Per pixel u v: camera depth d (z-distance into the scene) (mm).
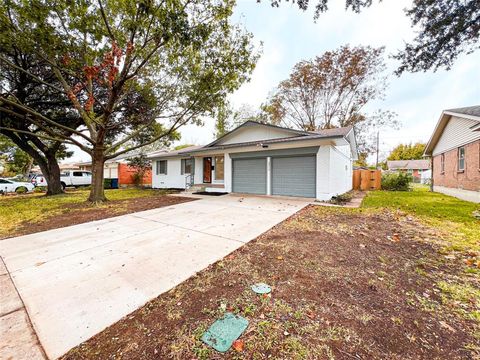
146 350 1575
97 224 5500
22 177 22250
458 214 6137
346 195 10000
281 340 1631
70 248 3771
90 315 1983
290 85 20953
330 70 19062
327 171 8875
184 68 9211
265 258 3174
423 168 33812
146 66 9562
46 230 5086
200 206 7855
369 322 1813
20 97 10398
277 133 10992
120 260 3205
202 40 6883
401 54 7102
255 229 4715
